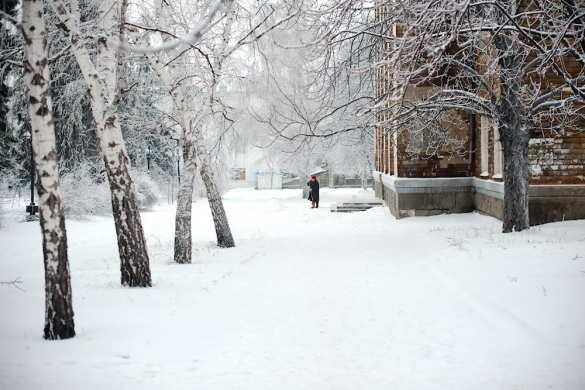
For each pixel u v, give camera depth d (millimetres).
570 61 20250
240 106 22125
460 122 28500
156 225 31125
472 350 8023
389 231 24609
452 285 12117
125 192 12727
